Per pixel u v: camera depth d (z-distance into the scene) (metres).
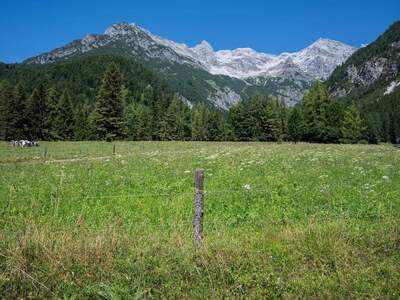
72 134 112.75
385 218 11.07
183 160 31.78
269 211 12.27
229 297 6.61
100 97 92.94
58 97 113.31
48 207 13.07
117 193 16.06
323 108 105.25
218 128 133.75
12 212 12.20
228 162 28.33
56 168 26.67
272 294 6.77
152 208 12.81
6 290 6.44
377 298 6.53
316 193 14.47
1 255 7.06
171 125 127.56
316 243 8.42
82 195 15.38
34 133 105.31
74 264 7.18
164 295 6.62
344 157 32.19
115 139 94.38
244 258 7.82
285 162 27.56
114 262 7.36
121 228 9.36
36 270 6.98
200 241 8.12
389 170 21.56
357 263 7.76
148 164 28.61
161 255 7.64
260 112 121.62
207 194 14.56
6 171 25.02
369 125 119.75
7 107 100.62
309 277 7.22
